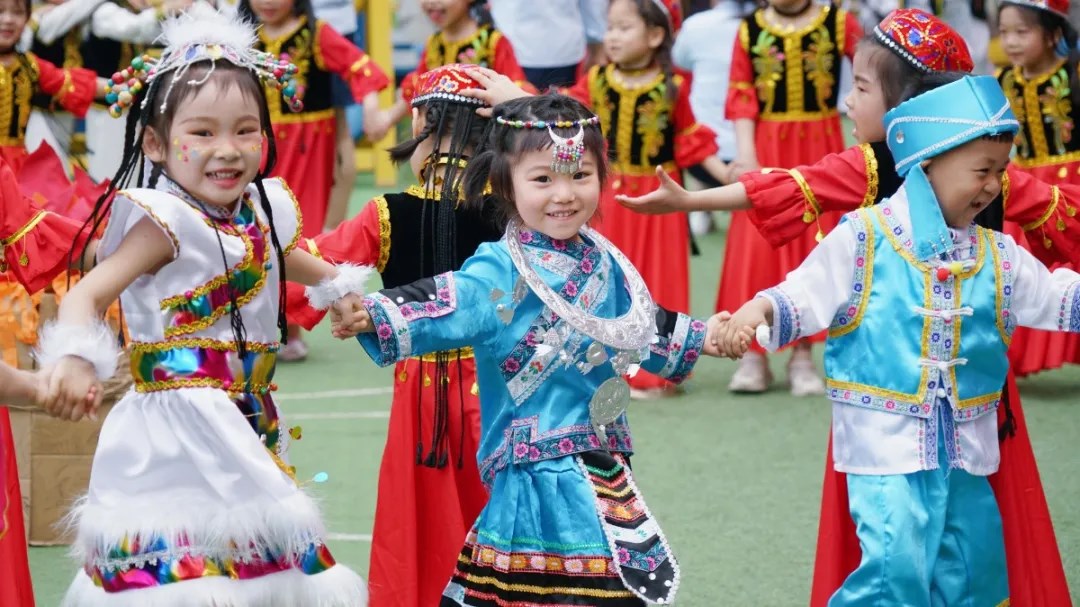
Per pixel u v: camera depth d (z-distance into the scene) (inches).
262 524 196.9
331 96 500.4
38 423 319.6
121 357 315.6
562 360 211.5
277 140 490.3
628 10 423.8
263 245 206.4
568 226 213.3
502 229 243.8
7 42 374.3
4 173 238.2
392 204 251.1
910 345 226.5
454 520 251.9
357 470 371.9
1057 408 417.7
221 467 198.2
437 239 248.8
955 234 230.4
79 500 235.8
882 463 226.1
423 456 251.4
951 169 227.8
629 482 215.3
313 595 202.2
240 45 204.2
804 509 338.0
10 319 302.0
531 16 601.6
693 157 433.7
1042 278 233.6
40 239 240.2
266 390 209.5
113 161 523.8
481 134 248.7
